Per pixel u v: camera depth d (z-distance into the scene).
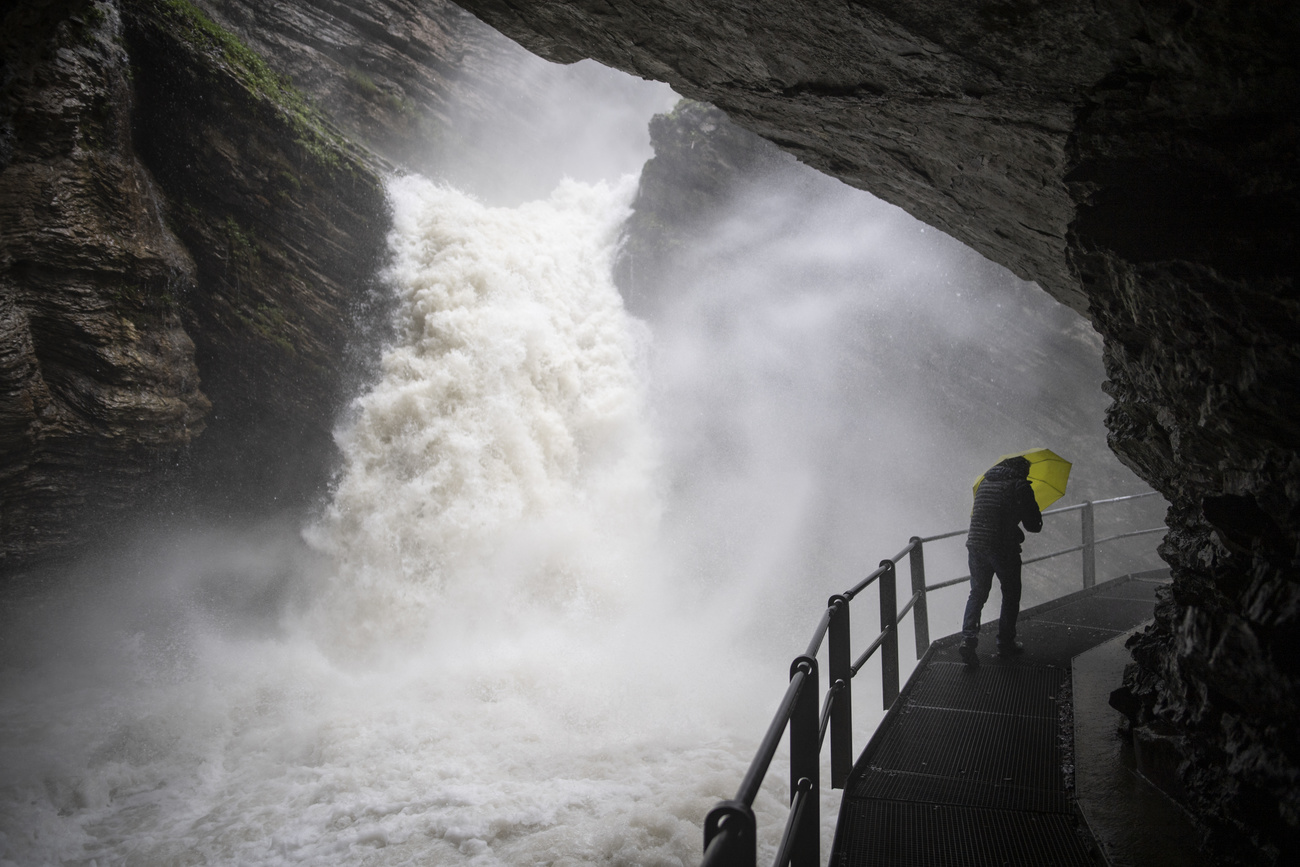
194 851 7.80
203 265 14.54
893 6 3.24
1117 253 3.04
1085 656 5.84
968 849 3.35
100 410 12.75
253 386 15.30
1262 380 2.60
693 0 4.04
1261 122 2.71
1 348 11.59
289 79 16.58
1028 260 5.66
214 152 14.24
